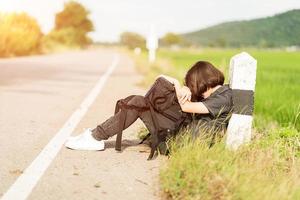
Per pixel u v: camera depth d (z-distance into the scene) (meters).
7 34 29.33
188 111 4.88
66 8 103.06
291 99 9.56
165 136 4.98
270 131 6.18
